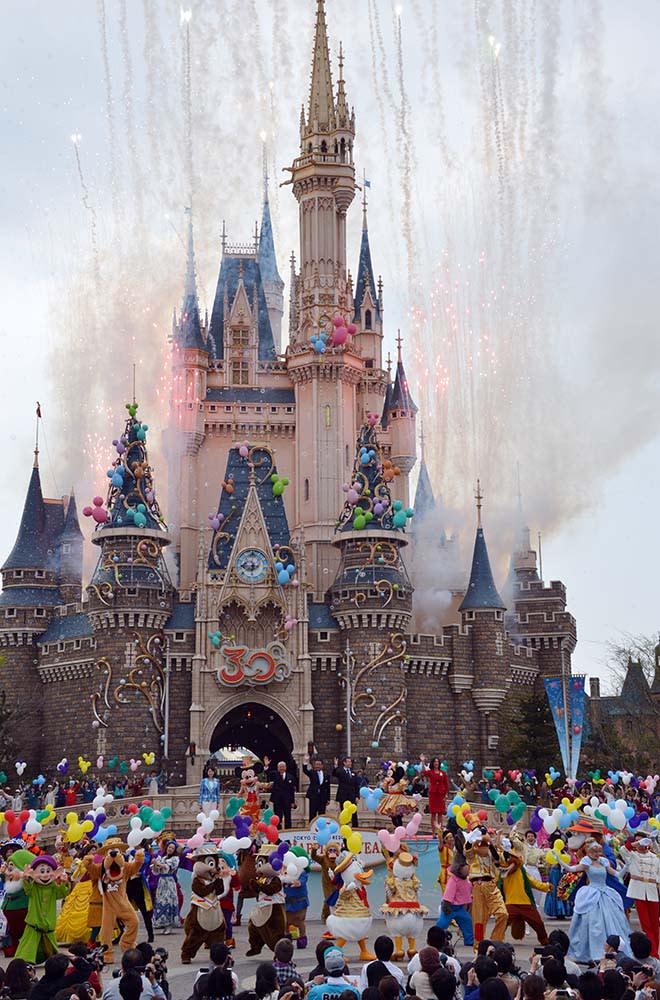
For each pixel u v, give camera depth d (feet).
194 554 390.42
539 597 376.48
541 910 140.05
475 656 335.06
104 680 310.24
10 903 101.09
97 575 315.37
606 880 108.06
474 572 343.67
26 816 117.60
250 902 137.49
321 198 415.44
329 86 422.00
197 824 213.05
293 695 312.71
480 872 104.83
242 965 102.17
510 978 69.15
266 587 317.01
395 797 149.59
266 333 428.97
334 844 106.11
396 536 327.06
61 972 71.77
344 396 403.13
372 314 437.17
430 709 330.34
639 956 78.33
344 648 320.50
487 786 291.79
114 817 209.05
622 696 362.74
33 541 355.56
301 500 396.16
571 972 74.79
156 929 127.85
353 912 102.68
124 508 320.50
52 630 344.49
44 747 337.72
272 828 108.17
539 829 139.74
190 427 396.98
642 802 189.47
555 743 317.42
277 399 408.46
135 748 305.53
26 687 342.85
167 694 311.47
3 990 72.84
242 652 310.65
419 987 71.10
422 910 103.76
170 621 317.42
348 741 314.35
